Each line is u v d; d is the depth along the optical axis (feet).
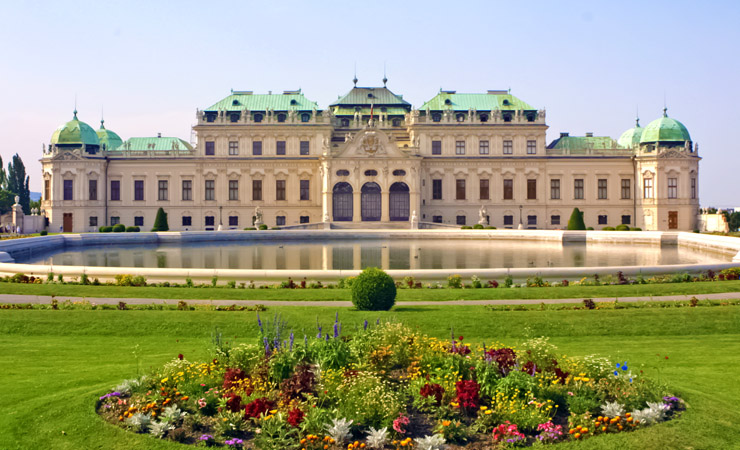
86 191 446.19
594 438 62.34
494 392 69.31
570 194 462.19
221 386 72.84
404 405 67.36
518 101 473.26
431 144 463.42
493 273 176.24
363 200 453.58
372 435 62.03
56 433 63.31
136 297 146.92
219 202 458.91
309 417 63.98
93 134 462.60
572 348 102.17
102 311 126.72
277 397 70.18
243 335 111.55
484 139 463.01
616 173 460.96
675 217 449.48
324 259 249.34
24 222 424.87
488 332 112.68
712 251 288.10
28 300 142.92
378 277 128.88
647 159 451.12
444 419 65.72
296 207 459.73
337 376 71.97
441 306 134.41
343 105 496.64
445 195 461.37
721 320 119.65
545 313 124.06
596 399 69.62
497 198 461.78
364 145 443.73
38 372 85.87
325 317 119.65
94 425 64.80
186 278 173.58
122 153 457.27
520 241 363.56
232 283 164.14
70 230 445.78
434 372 74.79
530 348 79.36
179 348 102.63
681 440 61.52
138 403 67.87
